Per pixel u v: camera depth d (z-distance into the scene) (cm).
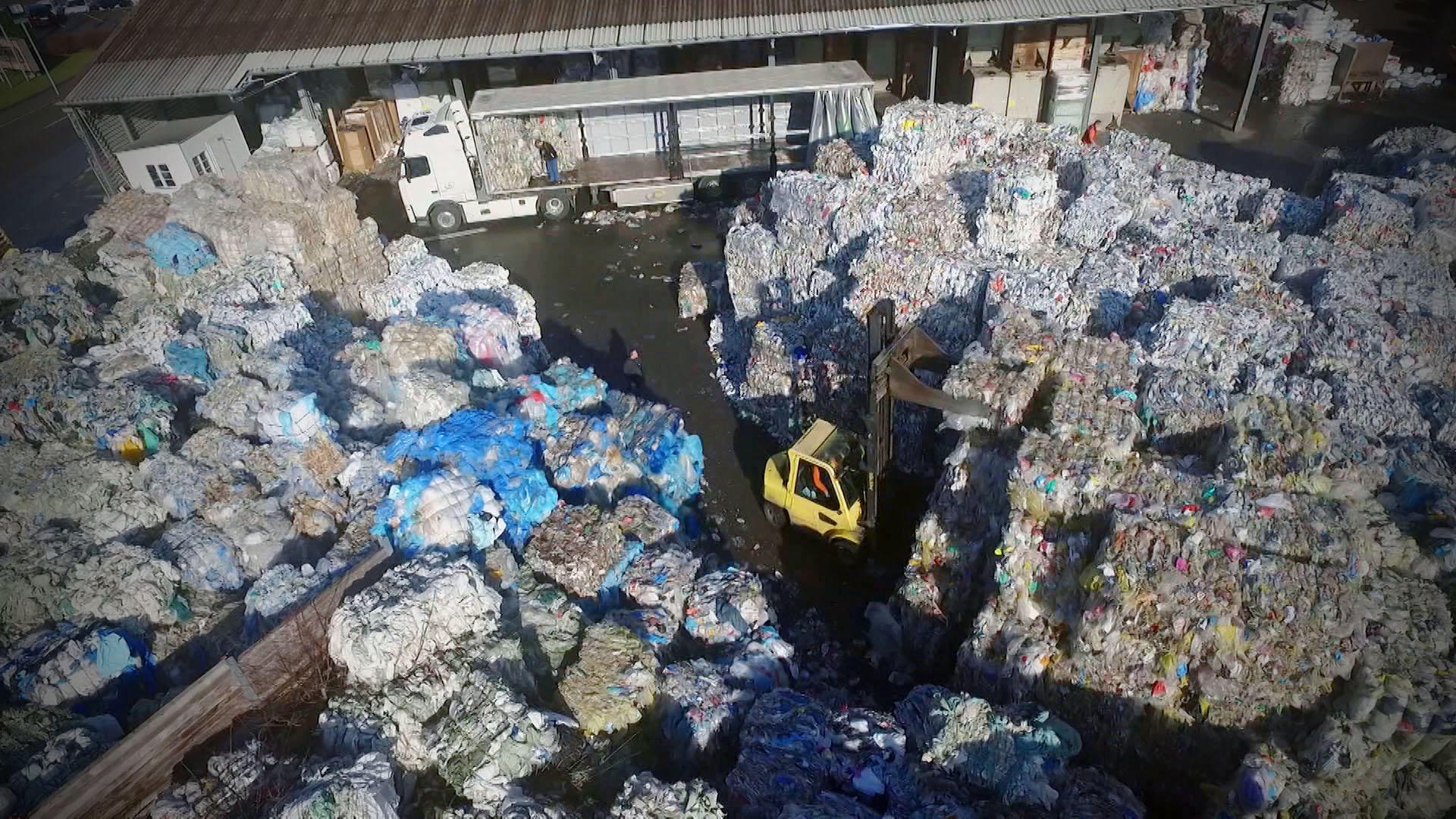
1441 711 838
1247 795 838
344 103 3142
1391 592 934
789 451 1420
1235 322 1343
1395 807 838
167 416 1408
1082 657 966
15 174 3073
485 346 1686
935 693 1042
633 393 1881
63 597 1131
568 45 2555
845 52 3250
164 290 1814
